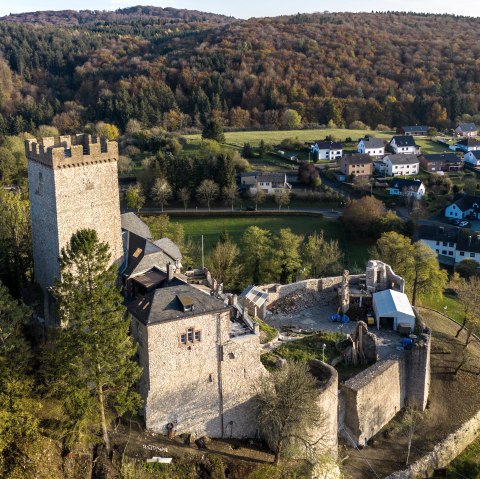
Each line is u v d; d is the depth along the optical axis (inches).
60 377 1929.1
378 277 3467.0
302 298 3398.1
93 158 2464.3
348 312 3292.3
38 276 2667.3
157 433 2129.7
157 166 6077.8
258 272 4057.6
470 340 3521.2
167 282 2509.8
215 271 3902.6
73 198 2444.6
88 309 1883.6
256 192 6136.8
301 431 2192.4
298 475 2166.6
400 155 7573.8
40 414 2048.5
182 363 2119.8
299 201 6284.5
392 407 2765.7
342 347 2874.0
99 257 1929.1
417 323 3184.1
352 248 5236.2
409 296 3927.2
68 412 1935.3
